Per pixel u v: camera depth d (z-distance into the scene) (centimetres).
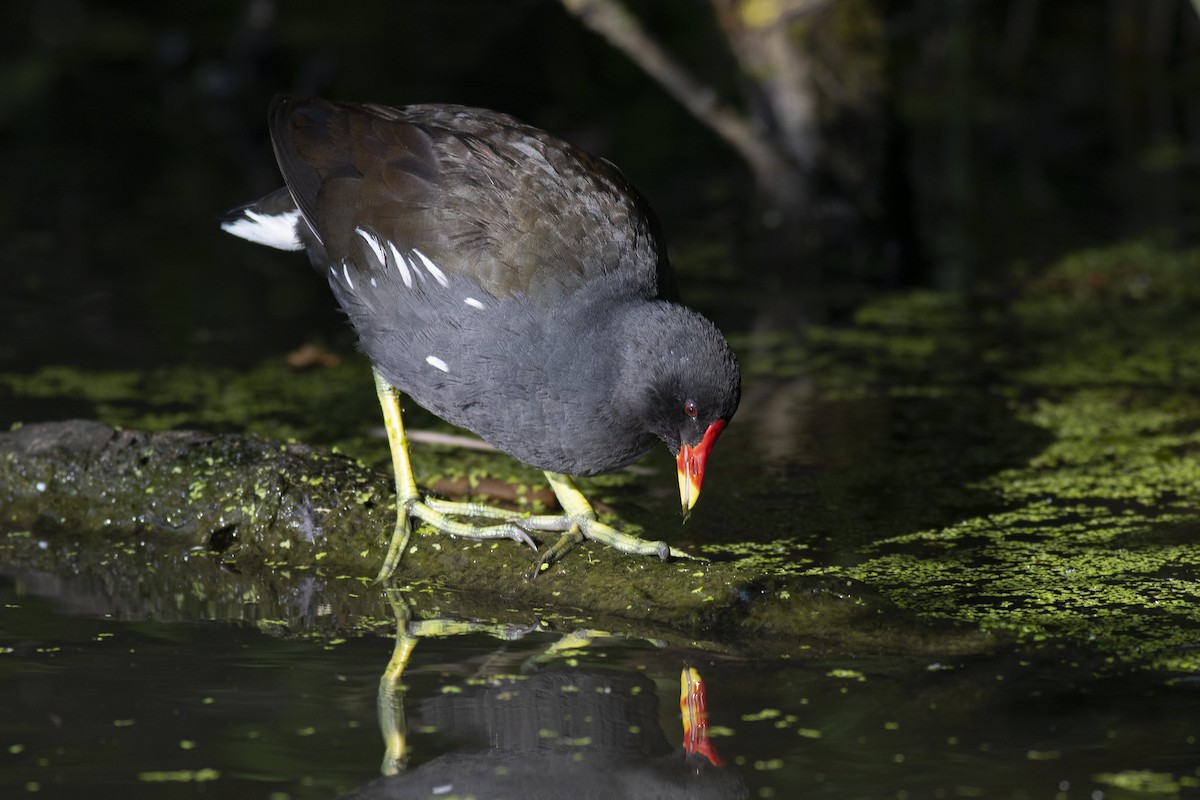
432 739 684
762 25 1669
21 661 772
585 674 761
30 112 2400
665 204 1972
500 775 650
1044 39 2714
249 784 640
